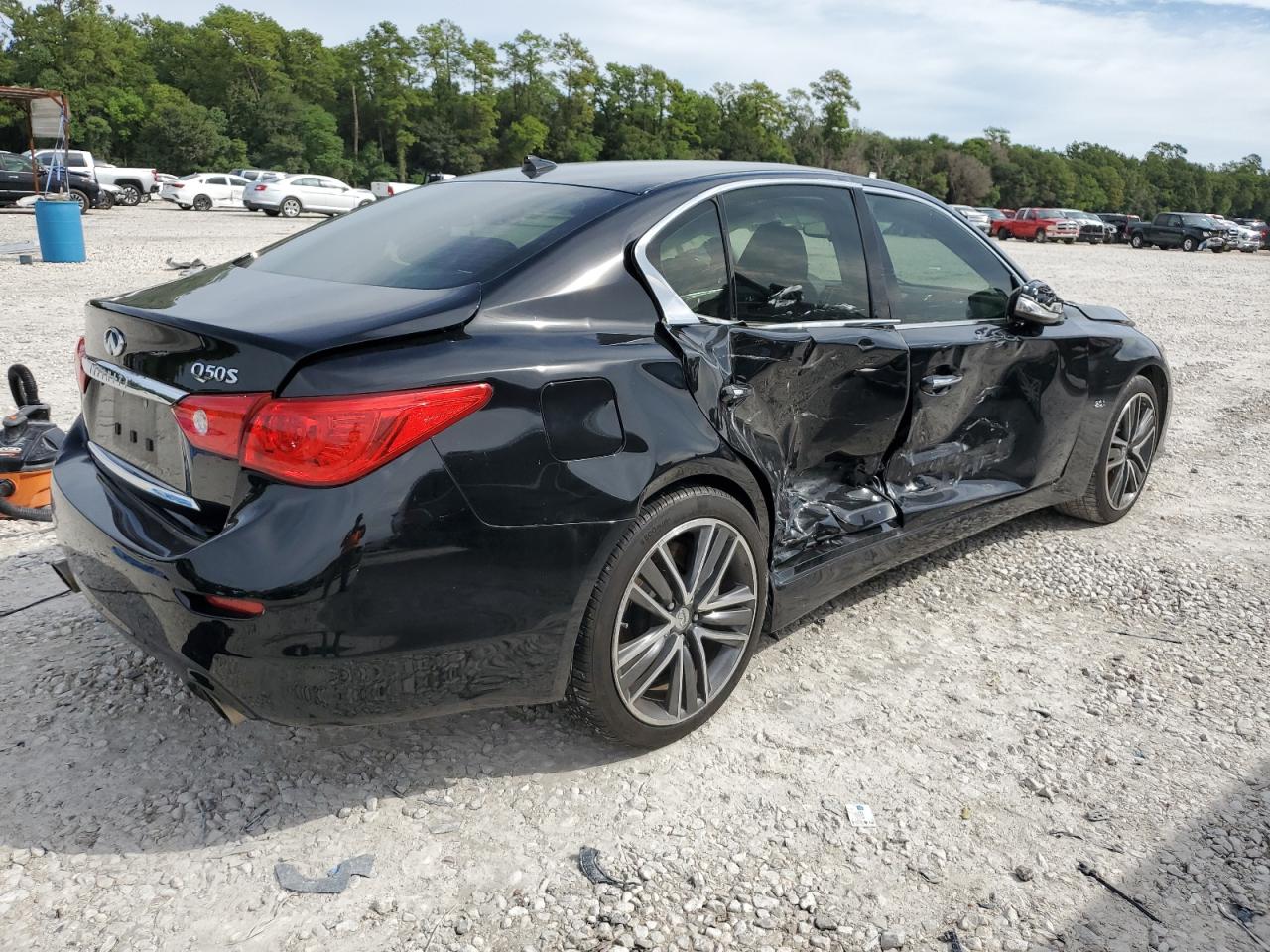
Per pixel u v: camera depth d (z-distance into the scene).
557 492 2.28
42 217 13.90
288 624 2.04
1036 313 3.78
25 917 2.06
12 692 2.87
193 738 2.71
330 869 2.24
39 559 3.79
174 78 90.69
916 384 3.42
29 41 74.38
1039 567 4.19
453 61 100.50
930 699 3.08
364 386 2.06
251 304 2.35
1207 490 5.45
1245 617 3.78
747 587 2.81
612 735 2.60
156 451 2.35
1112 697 3.14
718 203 2.92
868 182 3.49
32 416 4.14
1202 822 2.52
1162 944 2.11
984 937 2.11
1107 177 152.50
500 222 2.72
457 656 2.24
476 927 2.09
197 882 2.19
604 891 2.21
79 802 2.42
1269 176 184.12
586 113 106.19
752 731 2.86
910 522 3.51
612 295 2.54
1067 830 2.47
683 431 2.52
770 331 2.91
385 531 2.07
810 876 2.28
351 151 98.62
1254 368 9.55
